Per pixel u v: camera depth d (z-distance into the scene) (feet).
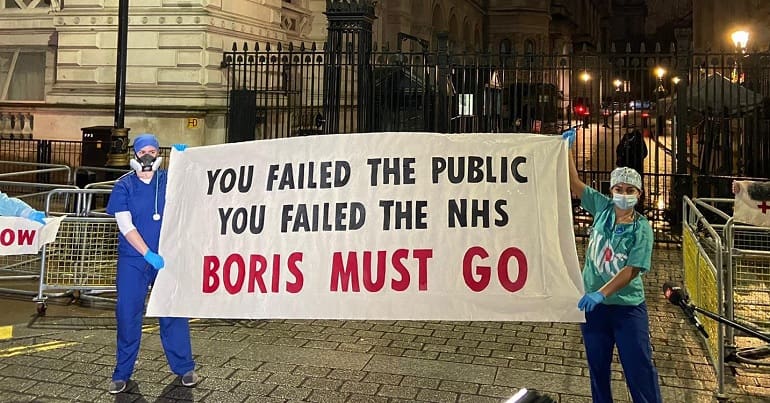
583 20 191.21
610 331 13.51
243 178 15.61
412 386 16.65
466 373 17.58
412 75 44.16
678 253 34.27
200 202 15.74
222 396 15.92
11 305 23.48
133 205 15.98
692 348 19.79
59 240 24.00
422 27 94.48
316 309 14.52
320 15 65.31
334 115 42.01
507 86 46.62
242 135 45.14
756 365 17.58
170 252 15.64
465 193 14.43
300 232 14.96
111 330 20.85
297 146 15.44
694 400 15.96
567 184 14.12
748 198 19.86
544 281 13.76
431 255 14.28
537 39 139.95
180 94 49.47
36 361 18.02
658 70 42.78
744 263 23.61
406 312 14.15
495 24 139.64
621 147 41.24
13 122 55.01
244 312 14.92
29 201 42.34
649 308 24.08
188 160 16.15
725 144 38.93
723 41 76.69
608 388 13.61
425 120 40.37
